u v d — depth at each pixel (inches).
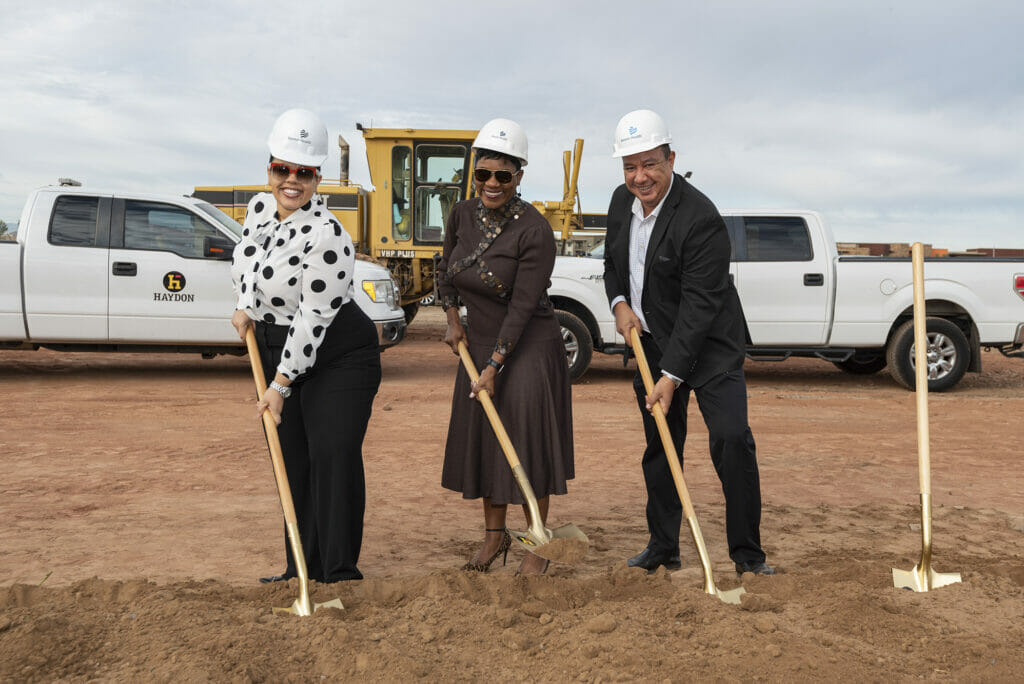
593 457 268.7
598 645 108.2
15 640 102.1
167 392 377.7
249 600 123.3
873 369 495.2
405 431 300.7
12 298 377.1
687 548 179.3
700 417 346.9
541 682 101.4
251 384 405.7
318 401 135.3
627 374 478.0
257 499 211.9
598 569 163.3
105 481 226.8
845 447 288.5
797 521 197.9
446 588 128.3
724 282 145.3
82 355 518.3
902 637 116.1
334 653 103.3
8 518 192.7
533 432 146.9
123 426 301.6
